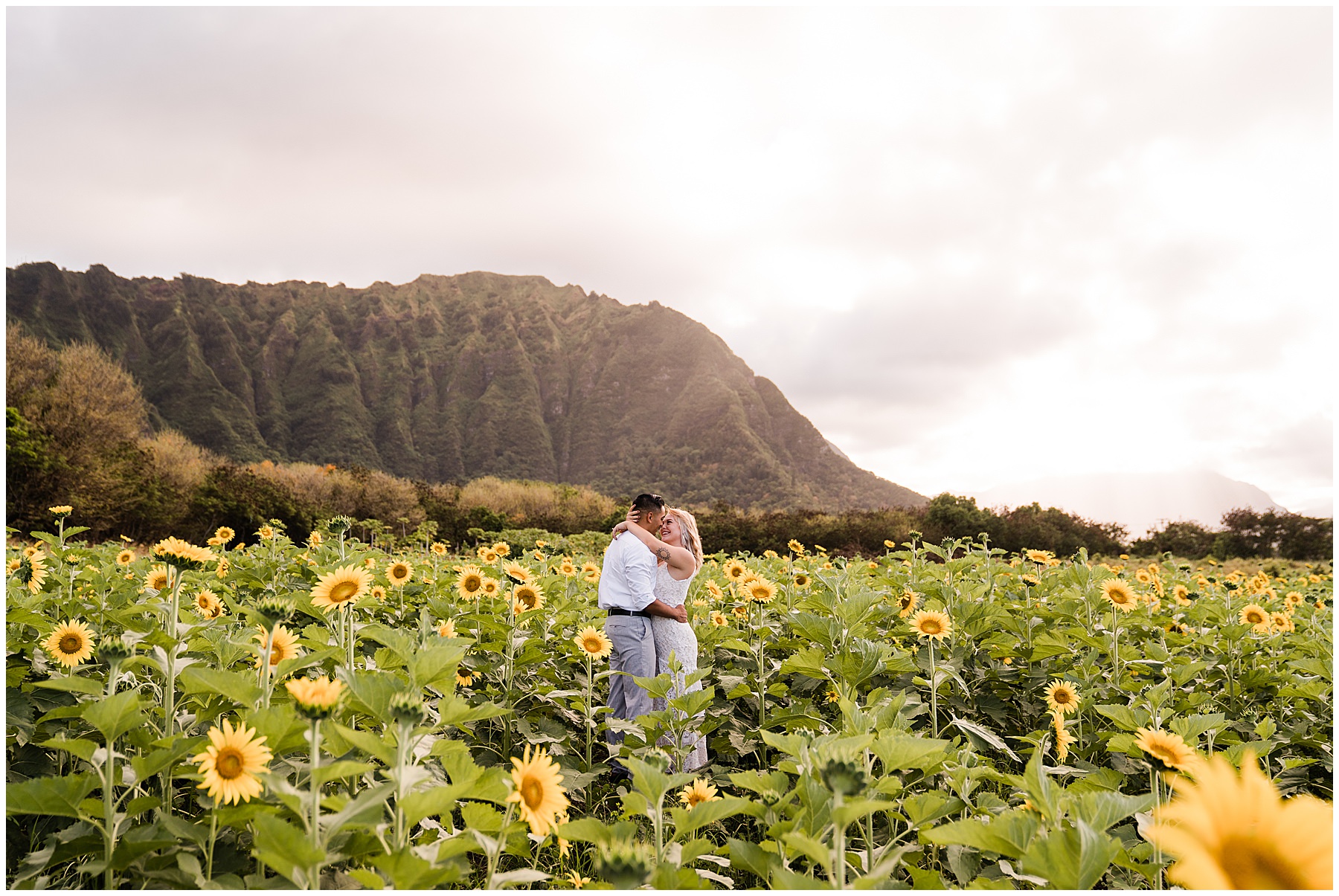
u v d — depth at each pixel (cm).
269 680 215
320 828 167
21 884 179
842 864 152
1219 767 118
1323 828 107
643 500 439
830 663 321
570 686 419
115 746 237
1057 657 432
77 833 191
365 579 258
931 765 215
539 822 172
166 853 190
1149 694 278
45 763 263
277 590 474
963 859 223
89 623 342
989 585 477
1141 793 331
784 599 560
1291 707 405
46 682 191
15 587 365
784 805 187
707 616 546
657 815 192
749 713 439
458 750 188
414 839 204
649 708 409
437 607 443
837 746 184
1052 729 319
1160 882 187
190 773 201
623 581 423
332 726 186
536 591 416
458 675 378
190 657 270
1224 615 502
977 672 414
